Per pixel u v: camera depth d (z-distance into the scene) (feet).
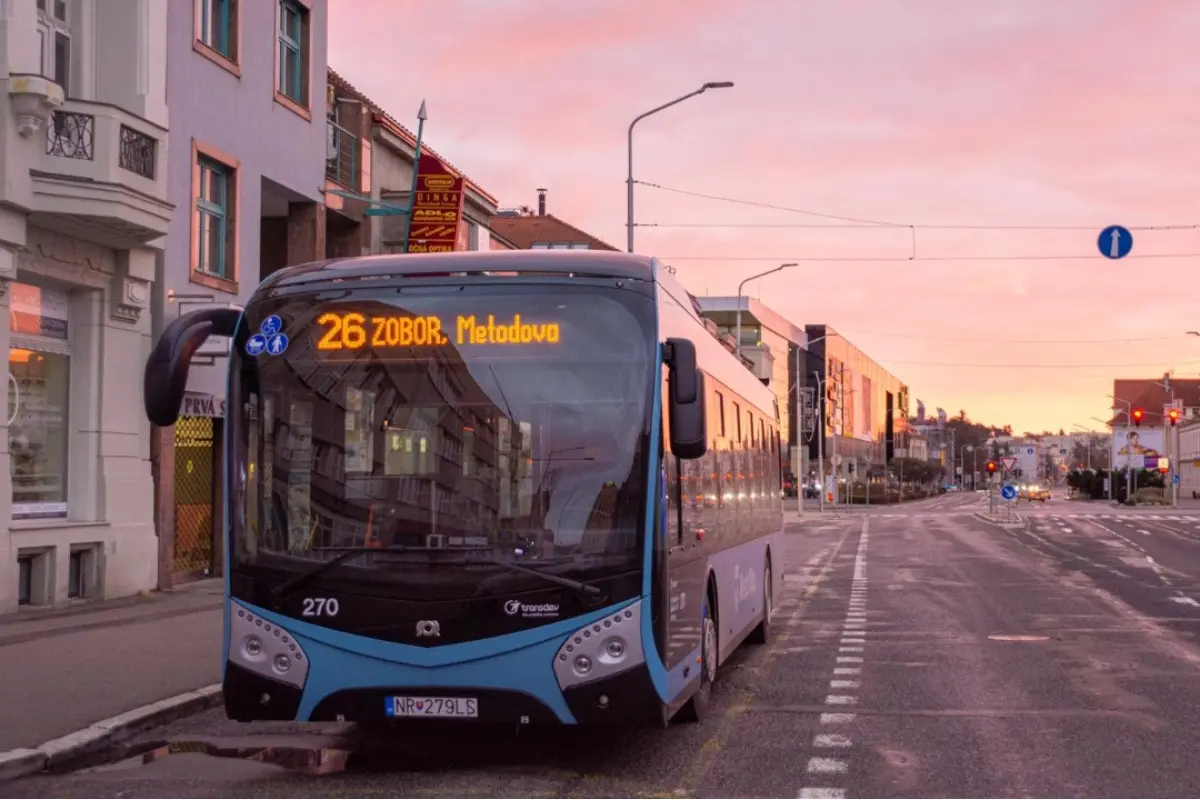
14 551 53.62
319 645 25.93
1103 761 28.76
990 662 45.29
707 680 33.58
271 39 78.69
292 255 86.07
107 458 60.75
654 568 25.91
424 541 25.90
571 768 28.14
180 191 67.21
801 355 442.50
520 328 26.71
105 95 60.95
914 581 85.56
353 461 26.48
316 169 85.66
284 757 29.58
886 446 581.53
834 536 161.17
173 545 68.13
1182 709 35.50
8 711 32.94
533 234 225.76
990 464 244.22
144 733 32.50
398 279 27.20
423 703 25.64
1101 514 239.50
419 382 26.61
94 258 59.62
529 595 25.54
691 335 32.89
